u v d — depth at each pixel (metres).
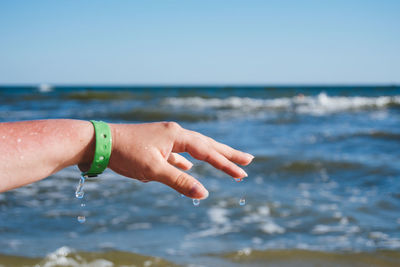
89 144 0.60
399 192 4.95
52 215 3.79
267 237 3.30
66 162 0.59
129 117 15.96
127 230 3.41
